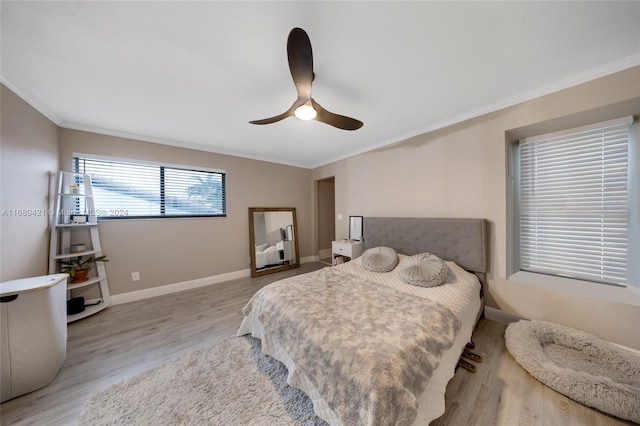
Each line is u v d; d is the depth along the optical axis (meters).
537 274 2.20
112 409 1.27
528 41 1.34
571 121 1.87
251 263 3.82
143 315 2.43
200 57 1.45
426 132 2.66
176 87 1.79
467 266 2.26
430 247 2.54
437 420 1.20
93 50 1.38
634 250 1.76
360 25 1.21
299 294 1.74
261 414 1.24
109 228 2.70
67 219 2.41
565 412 1.24
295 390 1.40
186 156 3.24
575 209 2.03
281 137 2.98
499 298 2.18
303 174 4.62
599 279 1.92
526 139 2.25
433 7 1.12
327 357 1.11
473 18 1.17
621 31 1.26
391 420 0.86
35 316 1.42
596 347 1.59
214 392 1.39
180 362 1.66
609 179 1.86
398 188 2.99
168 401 1.32
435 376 1.17
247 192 3.86
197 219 3.35
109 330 2.12
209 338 1.99
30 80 1.68
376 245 3.08
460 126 2.38
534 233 2.26
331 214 5.11
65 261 2.40
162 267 3.05
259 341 1.92
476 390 1.39
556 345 1.74
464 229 2.27
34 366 1.40
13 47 1.33
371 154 3.35
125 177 2.84
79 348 1.85
